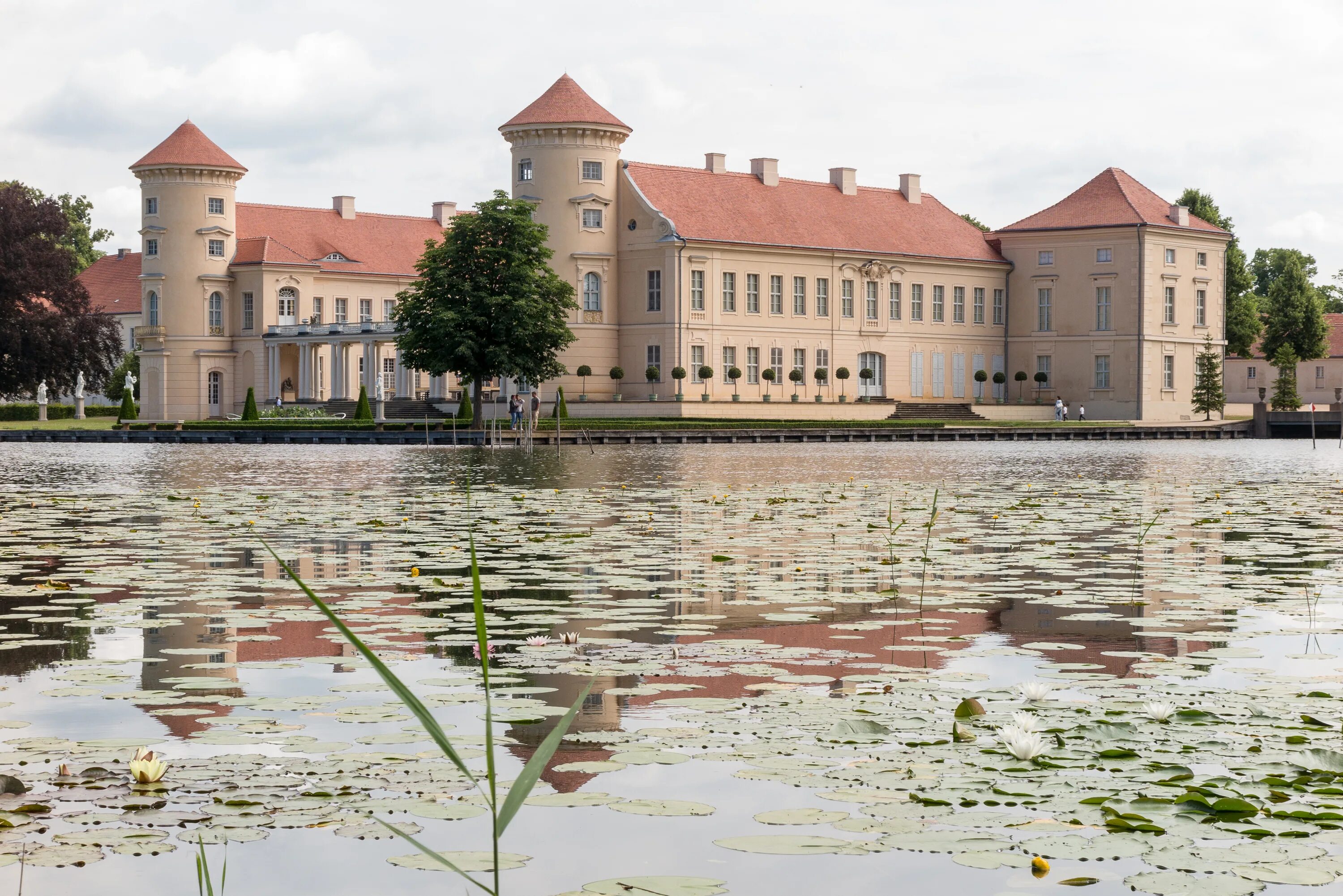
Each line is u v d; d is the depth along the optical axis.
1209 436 85.06
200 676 9.09
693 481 33.28
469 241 68.69
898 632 10.95
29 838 5.74
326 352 97.06
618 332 84.56
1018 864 5.45
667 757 6.95
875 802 6.23
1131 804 6.14
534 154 83.44
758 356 85.19
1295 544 17.62
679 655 9.91
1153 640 10.59
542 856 5.61
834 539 18.06
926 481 33.44
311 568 14.77
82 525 19.88
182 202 95.81
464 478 34.25
